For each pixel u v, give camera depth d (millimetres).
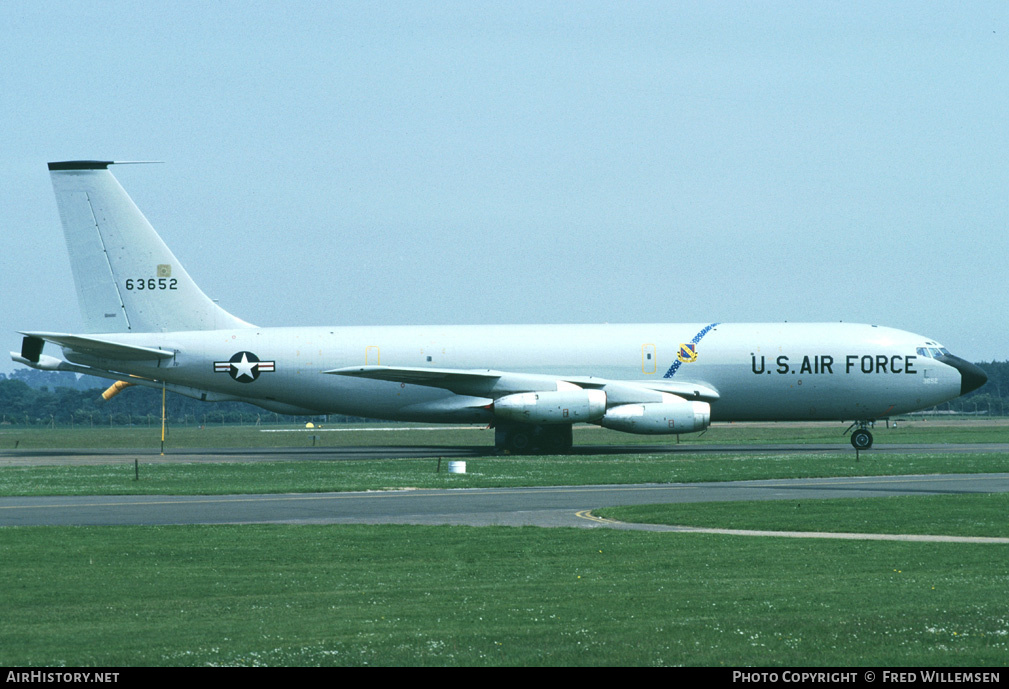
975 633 30047
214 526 56562
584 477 85000
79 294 124500
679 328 122312
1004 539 50031
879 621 31672
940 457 103125
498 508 65000
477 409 120812
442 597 36781
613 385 117688
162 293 124688
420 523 57844
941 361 119062
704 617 32719
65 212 124125
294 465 102188
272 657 27938
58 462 115312
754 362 119250
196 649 28938
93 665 27266
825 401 119625
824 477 84125
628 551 47438
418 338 123062
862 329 121688
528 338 122250
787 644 28969
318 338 123688
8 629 31984
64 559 46188
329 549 48531
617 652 28172
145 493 75875
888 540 49906
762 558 45062
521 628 31359
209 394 125938
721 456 108688
